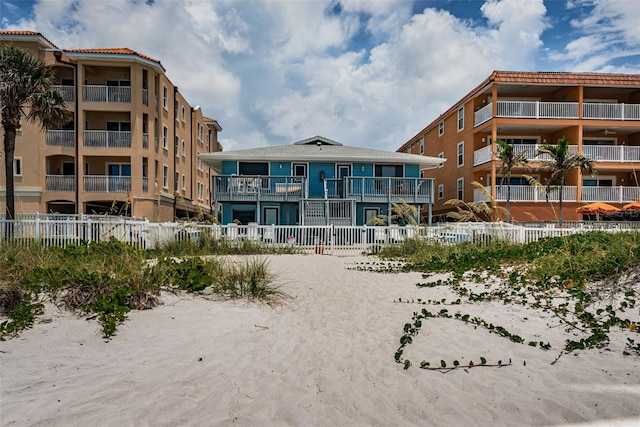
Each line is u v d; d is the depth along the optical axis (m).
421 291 6.59
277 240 14.47
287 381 3.15
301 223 21.25
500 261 8.23
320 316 5.15
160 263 6.09
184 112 32.03
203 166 38.94
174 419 2.52
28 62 15.87
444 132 31.59
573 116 23.83
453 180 29.62
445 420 2.52
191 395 2.87
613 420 2.45
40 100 15.81
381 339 4.17
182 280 5.93
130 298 5.03
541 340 3.93
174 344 3.96
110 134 23.28
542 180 25.52
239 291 6.12
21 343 3.75
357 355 3.72
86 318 4.46
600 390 2.83
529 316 4.68
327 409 2.69
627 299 4.60
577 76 23.80
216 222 16.39
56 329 4.12
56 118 16.91
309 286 7.17
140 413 2.58
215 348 3.90
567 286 5.39
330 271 9.11
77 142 22.81
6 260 6.43
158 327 4.40
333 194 23.38
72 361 3.42
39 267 5.79
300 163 23.61
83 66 23.17
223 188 21.61
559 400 2.72
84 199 22.88
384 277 8.16
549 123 23.67
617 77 23.91
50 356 3.50
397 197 22.20
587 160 20.05
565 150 19.72
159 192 25.70
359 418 2.57
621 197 23.61
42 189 22.64
